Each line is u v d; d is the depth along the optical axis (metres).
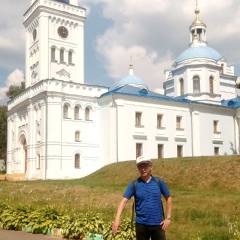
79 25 56.94
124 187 28.06
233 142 59.94
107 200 22.09
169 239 12.97
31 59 57.03
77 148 48.19
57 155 46.22
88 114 50.16
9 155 57.53
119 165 40.00
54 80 47.16
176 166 33.75
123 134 48.38
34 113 49.91
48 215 14.78
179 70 63.91
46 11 53.97
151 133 51.09
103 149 49.62
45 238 13.39
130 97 49.69
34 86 49.62
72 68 55.84
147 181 8.13
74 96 48.59
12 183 32.12
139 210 8.01
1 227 15.62
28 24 57.81
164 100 52.72
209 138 56.88
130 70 68.38
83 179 38.91
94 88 50.72
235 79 70.62
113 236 11.81
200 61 61.91
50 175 45.47
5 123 79.31
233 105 61.50
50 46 54.06
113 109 48.50
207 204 19.34
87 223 13.27
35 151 49.00
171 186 30.80
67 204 21.39
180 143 53.75
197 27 69.81
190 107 55.47
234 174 29.58
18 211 15.72
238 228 13.91
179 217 16.56
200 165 32.56
